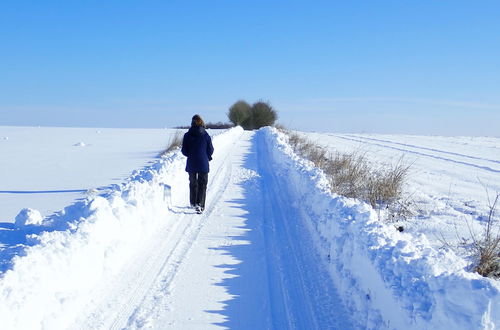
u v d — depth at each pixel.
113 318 5.30
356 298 5.45
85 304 5.59
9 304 4.41
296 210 10.24
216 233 8.62
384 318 4.72
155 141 38.66
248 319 5.36
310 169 12.39
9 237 8.25
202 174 10.26
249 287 6.21
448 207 10.93
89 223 6.83
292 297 5.89
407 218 9.70
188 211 10.32
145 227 8.34
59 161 22.91
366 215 7.05
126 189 9.53
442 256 5.29
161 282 6.34
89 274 6.02
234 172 16.14
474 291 3.71
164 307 5.60
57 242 5.99
